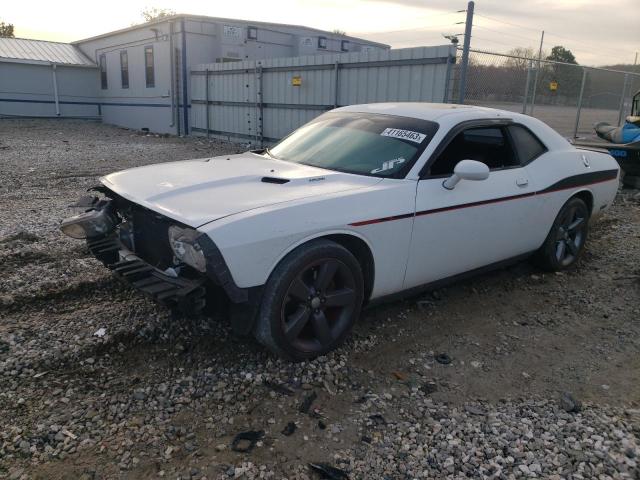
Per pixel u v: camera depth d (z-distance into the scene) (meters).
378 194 3.58
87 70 29.98
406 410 3.05
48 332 3.71
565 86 15.93
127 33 25.39
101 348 3.54
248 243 2.97
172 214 3.12
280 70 16.23
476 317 4.35
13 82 28.22
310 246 3.27
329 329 3.50
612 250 6.25
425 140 4.00
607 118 18.27
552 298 4.79
